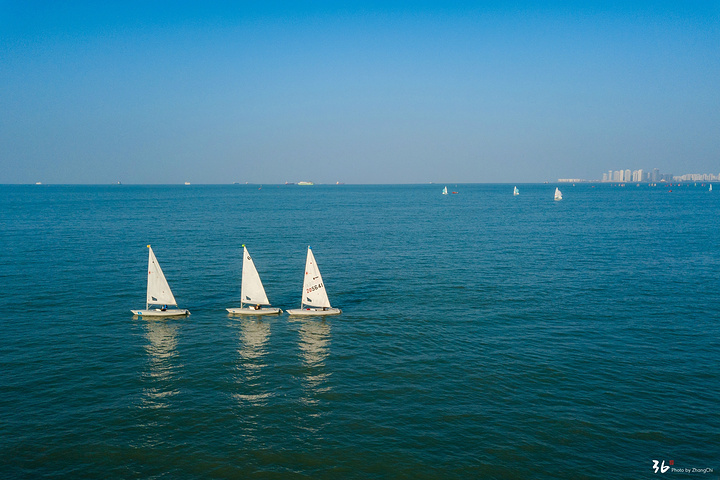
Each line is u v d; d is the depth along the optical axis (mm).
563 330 51125
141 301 61969
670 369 41312
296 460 29250
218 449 30281
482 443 30922
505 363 42781
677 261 87812
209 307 60438
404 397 36781
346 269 82688
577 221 164750
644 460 29344
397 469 28500
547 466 28797
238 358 44312
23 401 35781
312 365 42719
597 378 39719
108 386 38438
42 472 27938
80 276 74625
